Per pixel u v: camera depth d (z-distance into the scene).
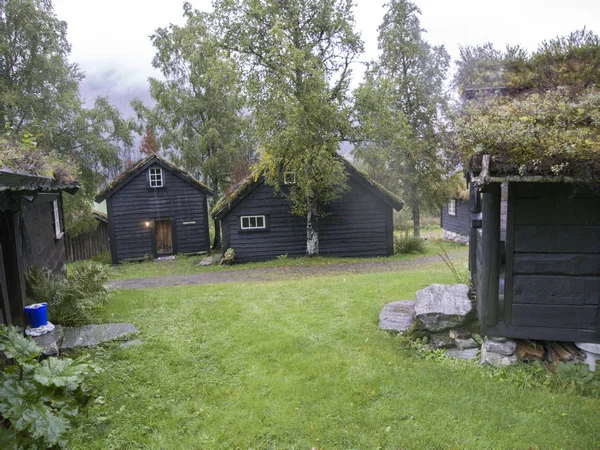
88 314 6.79
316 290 8.97
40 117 17.38
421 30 20.12
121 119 20.31
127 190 20.92
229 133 25.44
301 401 4.16
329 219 17.30
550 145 3.81
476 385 4.28
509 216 4.44
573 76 5.86
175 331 6.33
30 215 7.25
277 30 12.65
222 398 4.30
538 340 4.83
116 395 4.35
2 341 3.22
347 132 15.01
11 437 2.74
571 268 4.40
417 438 3.49
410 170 20.73
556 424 3.59
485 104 5.38
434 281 9.36
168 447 3.50
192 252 22.11
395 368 4.79
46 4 17.91
